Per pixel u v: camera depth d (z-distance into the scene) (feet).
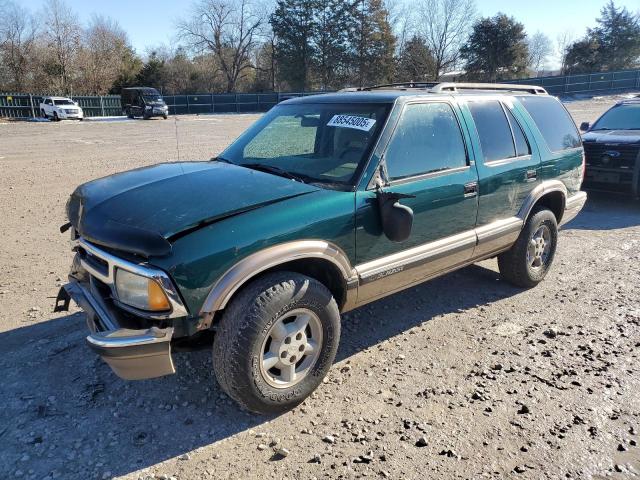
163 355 9.23
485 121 15.11
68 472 9.00
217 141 65.57
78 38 175.32
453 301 16.44
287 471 9.09
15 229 23.59
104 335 8.94
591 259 20.51
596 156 29.66
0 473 8.93
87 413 10.55
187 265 9.01
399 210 11.30
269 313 9.77
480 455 9.49
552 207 18.45
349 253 11.28
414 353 13.17
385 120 12.32
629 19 205.77
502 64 200.75
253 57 229.04
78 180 36.37
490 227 15.01
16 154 51.57
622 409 10.88
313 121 13.65
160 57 208.85
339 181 11.68
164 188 11.03
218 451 9.57
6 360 12.39
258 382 9.96
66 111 114.93
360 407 10.92
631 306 16.01
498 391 11.50
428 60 209.15
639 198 30.89
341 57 203.51
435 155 13.33
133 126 96.94
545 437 10.00
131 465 9.20
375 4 199.41
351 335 14.11
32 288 16.76
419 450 9.62
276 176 12.00
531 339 13.93
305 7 197.88
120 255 9.46
